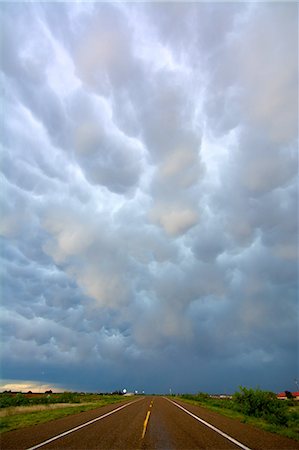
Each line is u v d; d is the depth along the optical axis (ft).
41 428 50.19
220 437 42.80
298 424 60.44
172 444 37.50
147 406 109.81
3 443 36.94
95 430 47.85
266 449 35.06
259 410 77.61
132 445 36.47
